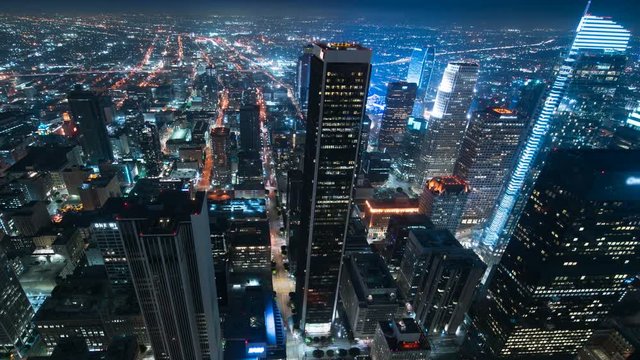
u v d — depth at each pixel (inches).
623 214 6988.2
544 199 7844.5
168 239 5767.7
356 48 7391.7
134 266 6082.7
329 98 7490.2
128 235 5831.7
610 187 6697.8
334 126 7790.4
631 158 7086.6
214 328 7652.6
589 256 7514.8
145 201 6176.2
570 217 7091.5
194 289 6624.0
